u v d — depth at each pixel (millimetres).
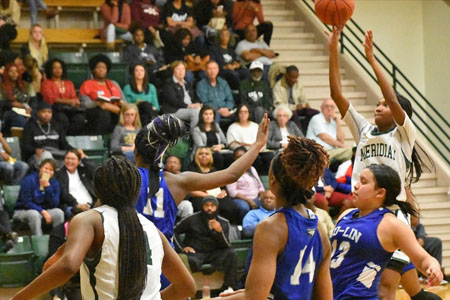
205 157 10062
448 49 14758
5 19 12328
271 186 3703
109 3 12844
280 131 11211
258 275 3516
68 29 13102
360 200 4418
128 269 3109
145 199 3863
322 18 5551
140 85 11320
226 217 9883
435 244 10031
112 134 10430
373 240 4258
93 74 11227
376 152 5332
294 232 3568
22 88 10820
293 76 12180
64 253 3018
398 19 15328
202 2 13414
